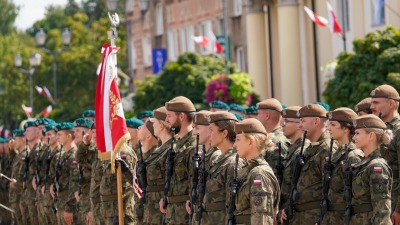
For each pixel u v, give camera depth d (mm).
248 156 14914
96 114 18781
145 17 70625
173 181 18297
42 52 88438
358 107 18438
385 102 17938
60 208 24562
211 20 58094
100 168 21234
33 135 27750
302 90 45312
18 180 29109
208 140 17391
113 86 18609
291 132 18125
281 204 17516
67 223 24062
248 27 49906
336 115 16562
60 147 24891
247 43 50344
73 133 24672
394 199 17656
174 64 43438
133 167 20078
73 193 23859
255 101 40375
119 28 88500
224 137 16312
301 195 16953
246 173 14930
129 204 20469
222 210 16125
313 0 44406
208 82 41312
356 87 30422
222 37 45469
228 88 39406
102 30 86750
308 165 16906
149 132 20062
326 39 43844
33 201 27719
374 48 30031
